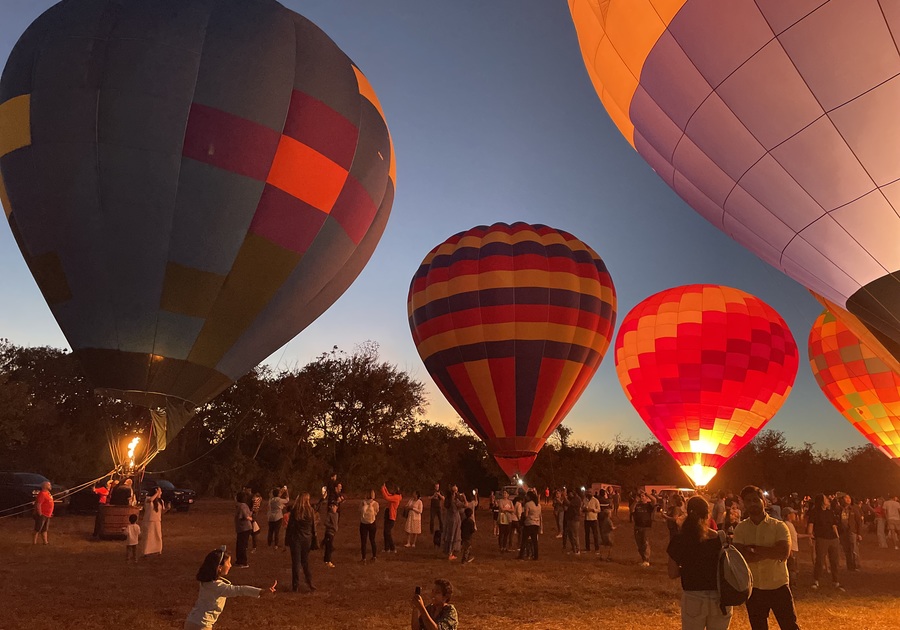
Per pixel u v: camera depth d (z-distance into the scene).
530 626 7.59
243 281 11.70
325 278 12.95
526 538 13.52
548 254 22.69
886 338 9.12
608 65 9.41
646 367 23.12
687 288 23.84
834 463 62.53
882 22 6.61
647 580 10.90
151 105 11.04
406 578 10.59
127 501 15.34
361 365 36.41
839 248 7.97
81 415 42.28
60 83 11.05
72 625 7.22
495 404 21.81
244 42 11.86
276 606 8.27
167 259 11.17
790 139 7.63
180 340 11.45
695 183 9.44
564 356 21.75
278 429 36.53
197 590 9.16
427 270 24.03
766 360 22.11
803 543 20.92
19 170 11.22
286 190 11.85
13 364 44.88
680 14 7.93
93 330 11.19
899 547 18.92
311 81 12.38
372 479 37.03
